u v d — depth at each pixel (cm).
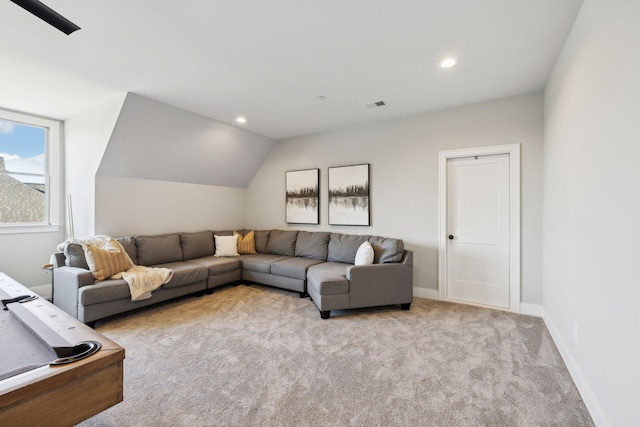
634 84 118
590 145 165
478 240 342
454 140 349
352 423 150
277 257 440
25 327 129
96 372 102
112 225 365
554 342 242
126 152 354
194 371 198
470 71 263
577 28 187
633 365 117
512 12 185
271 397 171
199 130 398
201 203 471
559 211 235
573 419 154
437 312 316
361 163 418
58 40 213
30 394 85
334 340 247
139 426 147
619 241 130
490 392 176
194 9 181
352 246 388
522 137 312
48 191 385
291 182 489
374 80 281
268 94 314
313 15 188
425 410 160
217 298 365
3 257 346
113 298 277
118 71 261
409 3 177
